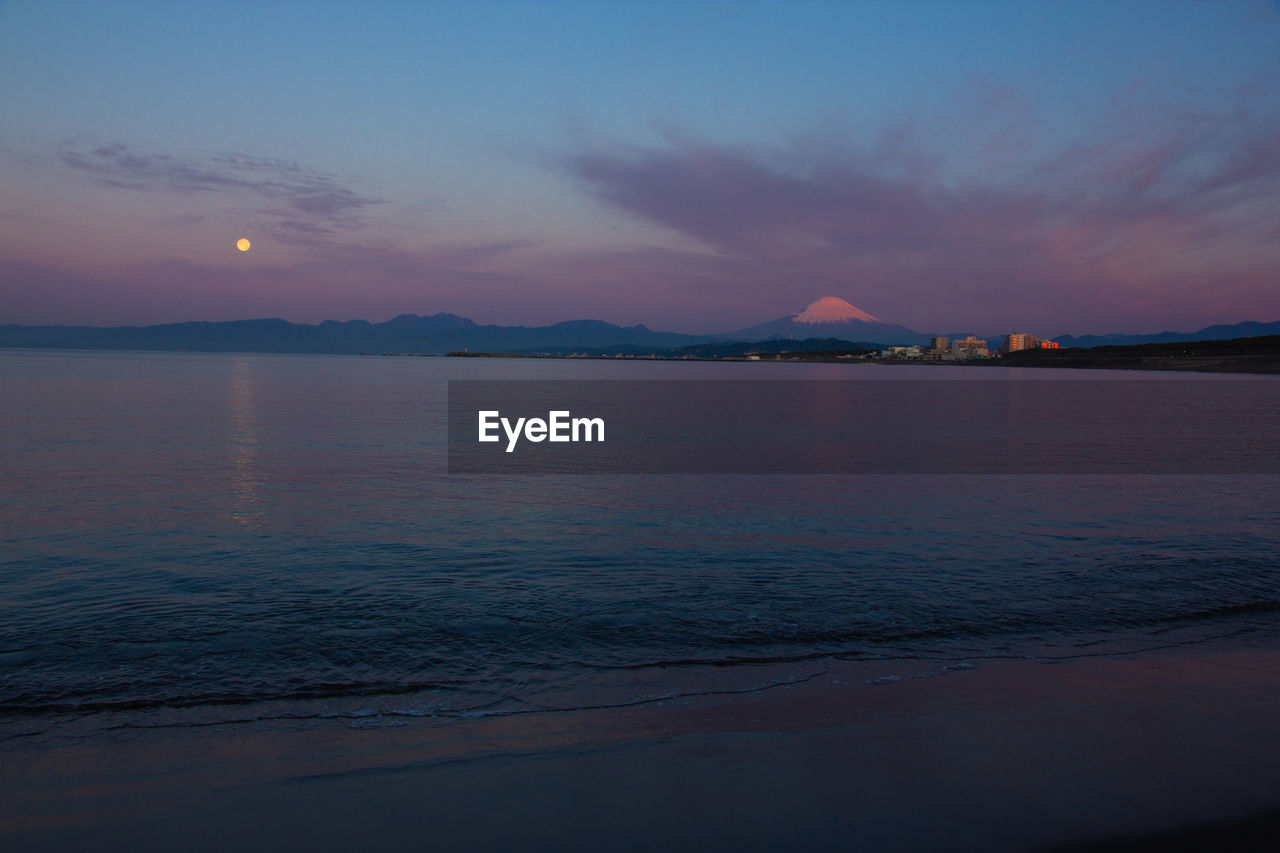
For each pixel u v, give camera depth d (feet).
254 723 19.36
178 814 14.92
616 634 26.66
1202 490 63.05
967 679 22.56
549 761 17.20
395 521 48.60
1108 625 28.04
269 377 341.41
